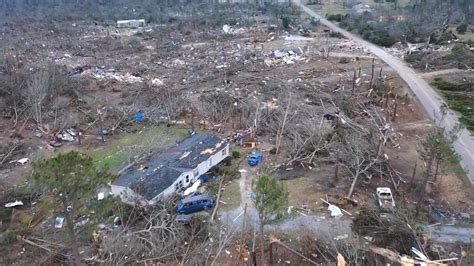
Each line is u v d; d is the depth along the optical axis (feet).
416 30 273.13
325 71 204.33
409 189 104.78
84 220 84.64
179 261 81.15
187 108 159.63
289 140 128.77
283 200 71.97
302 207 96.78
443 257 78.64
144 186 98.78
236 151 124.36
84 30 338.13
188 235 87.56
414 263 74.28
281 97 163.02
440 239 84.74
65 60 246.47
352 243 78.89
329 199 99.19
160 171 104.88
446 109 149.79
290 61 224.33
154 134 142.82
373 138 128.36
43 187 62.23
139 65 230.68
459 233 87.04
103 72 216.33
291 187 105.91
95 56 257.75
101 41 294.05
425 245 79.87
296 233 87.25
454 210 96.58
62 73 202.28
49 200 75.72
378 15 345.92
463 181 107.45
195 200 96.32
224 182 109.70
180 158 112.27
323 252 81.41
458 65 199.82
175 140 135.95
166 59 243.19
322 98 163.43
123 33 328.70
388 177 110.52
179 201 99.96
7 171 121.39
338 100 160.25
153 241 83.41
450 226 89.86
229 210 96.68
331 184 106.52
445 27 285.23
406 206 93.97
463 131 135.74
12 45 281.13
